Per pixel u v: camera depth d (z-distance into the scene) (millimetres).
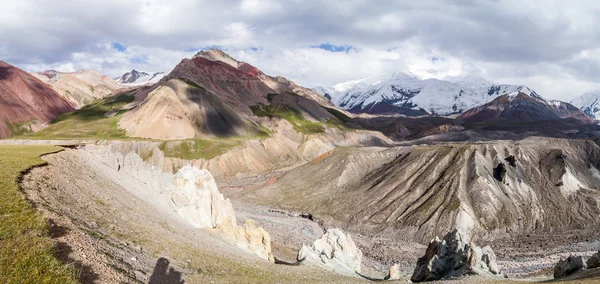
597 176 149875
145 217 44000
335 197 157125
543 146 163375
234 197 171500
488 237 118812
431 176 147250
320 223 138000
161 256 34094
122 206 42656
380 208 139750
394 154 185000
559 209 129875
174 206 62750
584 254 95500
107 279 23953
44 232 25453
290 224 133875
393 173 158750
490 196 132000
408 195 141875
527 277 69750
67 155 50375
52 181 37344
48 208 30188
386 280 66688
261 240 70125
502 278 57062
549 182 143000
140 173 63781
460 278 55688
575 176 146250
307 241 116562
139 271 28234
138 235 36156
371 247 115875
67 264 22922
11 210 26719
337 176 173375
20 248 22594
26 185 32844
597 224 120812
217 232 63938
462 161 148625
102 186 45656
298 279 46969
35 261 21938
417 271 73375
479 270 61500
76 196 37344
